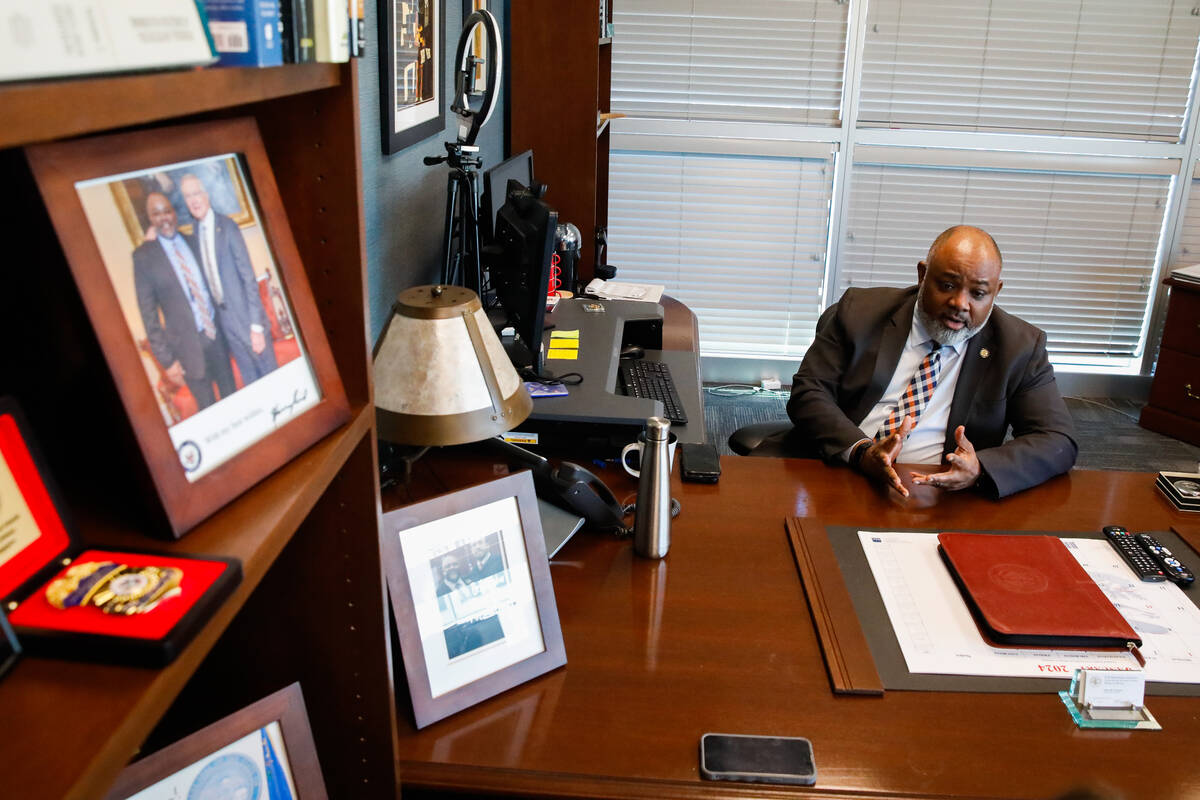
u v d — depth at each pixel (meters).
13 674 0.46
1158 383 4.12
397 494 1.53
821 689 1.19
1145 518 1.68
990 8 4.05
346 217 0.75
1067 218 4.33
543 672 1.19
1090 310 4.46
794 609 1.36
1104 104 4.18
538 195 2.12
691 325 3.05
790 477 1.82
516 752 1.06
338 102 0.73
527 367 1.96
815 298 4.52
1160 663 1.26
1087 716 1.14
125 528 0.57
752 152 4.30
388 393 1.21
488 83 1.92
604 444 1.78
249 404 0.63
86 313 0.50
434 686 1.10
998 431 2.17
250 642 0.89
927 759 1.08
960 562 1.44
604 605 1.36
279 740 0.76
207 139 0.62
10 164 0.47
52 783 0.39
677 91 4.27
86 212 0.51
